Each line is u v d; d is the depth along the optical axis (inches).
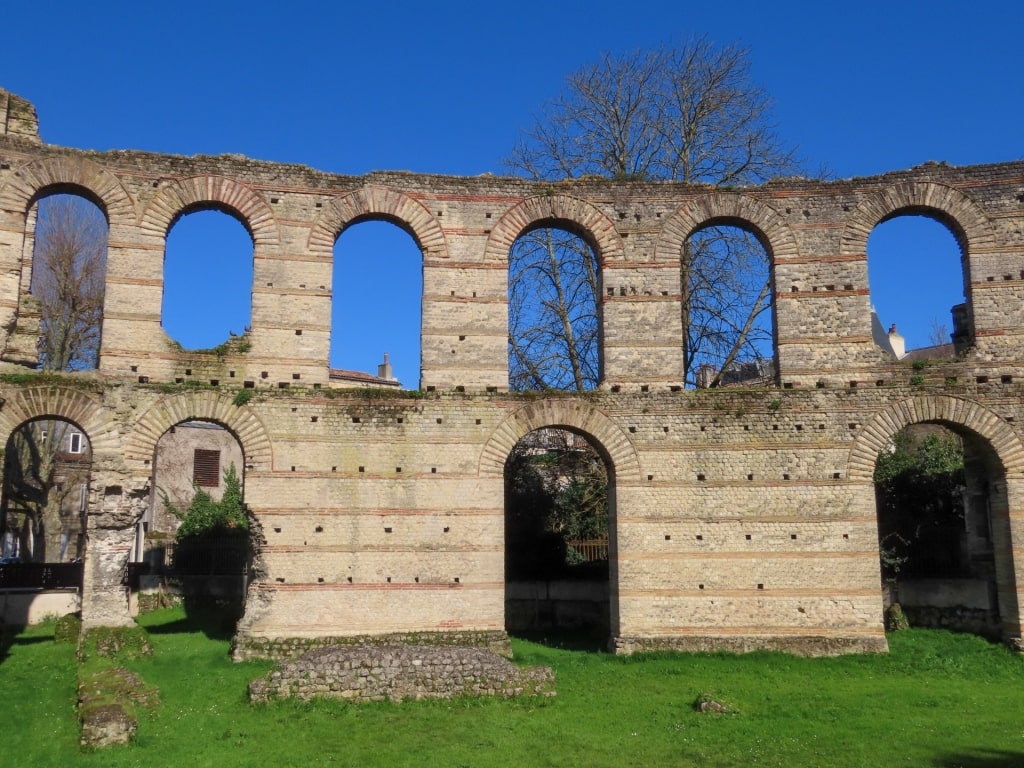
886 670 983.6
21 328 1171.3
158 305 1073.5
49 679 875.4
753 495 1085.1
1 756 642.2
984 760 646.5
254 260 1101.1
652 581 1067.3
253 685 789.2
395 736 693.9
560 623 1369.3
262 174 1118.4
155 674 914.7
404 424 1082.1
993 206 1145.4
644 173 1515.7
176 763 625.9
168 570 1587.1
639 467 1087.6
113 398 1040.2
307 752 653.3
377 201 1133.7
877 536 1080.8
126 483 1029.2
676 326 1128.2
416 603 1049.5
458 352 1109.7
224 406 1055.6
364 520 1057.5
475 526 1071.6
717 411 1102.4
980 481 1191.6
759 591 1067.9
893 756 657.6
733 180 1546.5
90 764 621.3
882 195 1154.7
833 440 1095.6
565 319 1583.4
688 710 789.9
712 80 1574.8
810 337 1125.1
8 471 1779.0
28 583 1464.1
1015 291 1125.1
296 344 1093.1
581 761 641.0
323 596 1035.9
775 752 666.2
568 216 1154.0
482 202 1151.0
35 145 1072.2
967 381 1104.2
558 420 1096.8
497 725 727.1
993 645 1077.1
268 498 1045.8
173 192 1095.0
